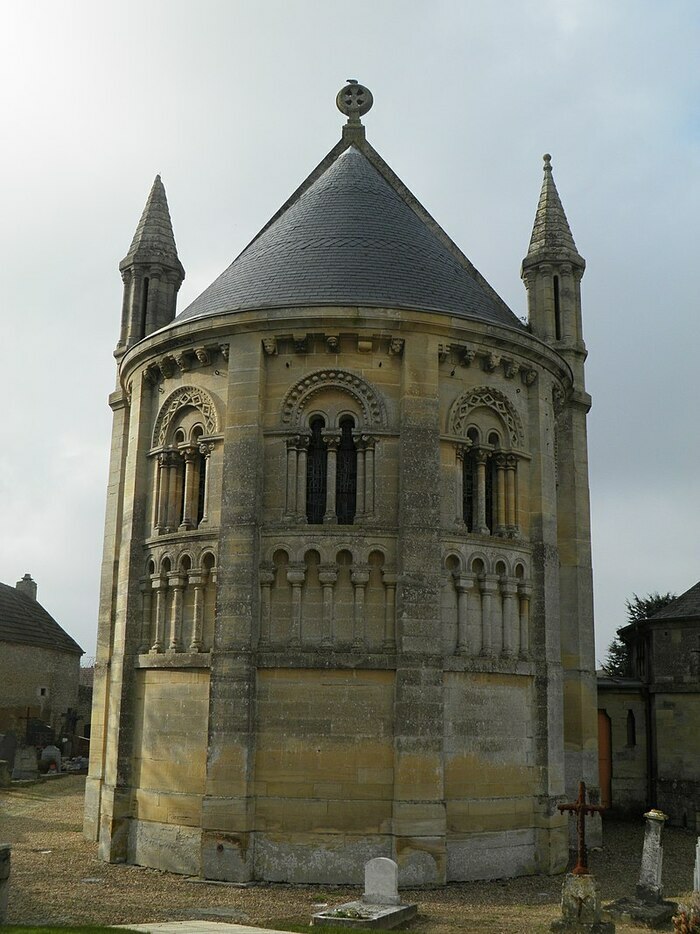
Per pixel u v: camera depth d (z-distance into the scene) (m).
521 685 25.86
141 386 28.39
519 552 26.55
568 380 29.83
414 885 22.44
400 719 23.19
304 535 24.41
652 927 19.81
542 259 33.88
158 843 24.64
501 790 24.64
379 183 31.14
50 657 66.62
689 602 40.12
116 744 26.20
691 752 38.25
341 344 25.39
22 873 23.52
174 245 36.00
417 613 23.77
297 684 23.75
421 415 24.94
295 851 22.91
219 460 25.72
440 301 26.80
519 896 22.03
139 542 27.52
